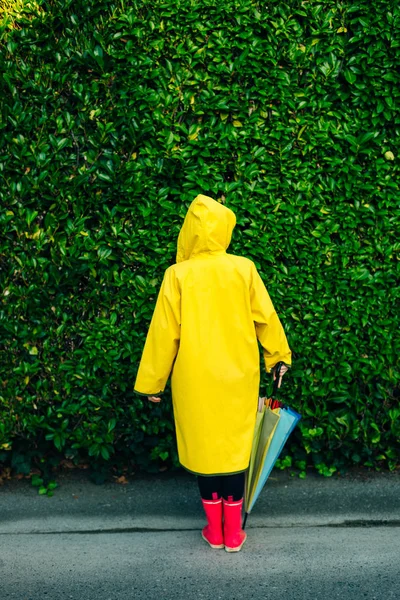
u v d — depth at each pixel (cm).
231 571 296
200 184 344
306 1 342
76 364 359
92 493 363
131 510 348
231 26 338
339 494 360
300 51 339
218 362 291
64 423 360
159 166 343
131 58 337
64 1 334
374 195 354
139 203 347
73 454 371
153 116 341
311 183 350
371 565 300
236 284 292
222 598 277
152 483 373
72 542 320
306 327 361
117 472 379
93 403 358
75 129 345
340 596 277
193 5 335
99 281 353
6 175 343
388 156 347
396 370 367
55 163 343
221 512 316
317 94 346
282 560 304
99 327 354
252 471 315
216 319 292
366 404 370
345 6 342
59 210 348
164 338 291
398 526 332
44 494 362
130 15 334
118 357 354
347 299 357
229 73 340
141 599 276
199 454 298
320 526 333
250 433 303
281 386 367
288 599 276
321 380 365
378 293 357
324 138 345
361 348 364
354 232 356
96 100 342
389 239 358
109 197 346
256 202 348
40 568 299
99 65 336
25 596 279
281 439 307
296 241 350
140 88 339
